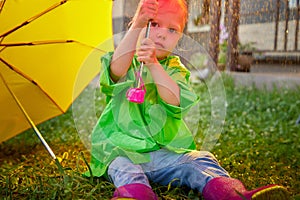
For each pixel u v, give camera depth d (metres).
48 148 2.36
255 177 2.54
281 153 3.11
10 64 2.50
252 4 5.16
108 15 2.61
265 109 4.88
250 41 6.50
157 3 2.19
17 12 2.34
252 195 1.79
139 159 2.10
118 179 2.03
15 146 3.44
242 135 3.66
